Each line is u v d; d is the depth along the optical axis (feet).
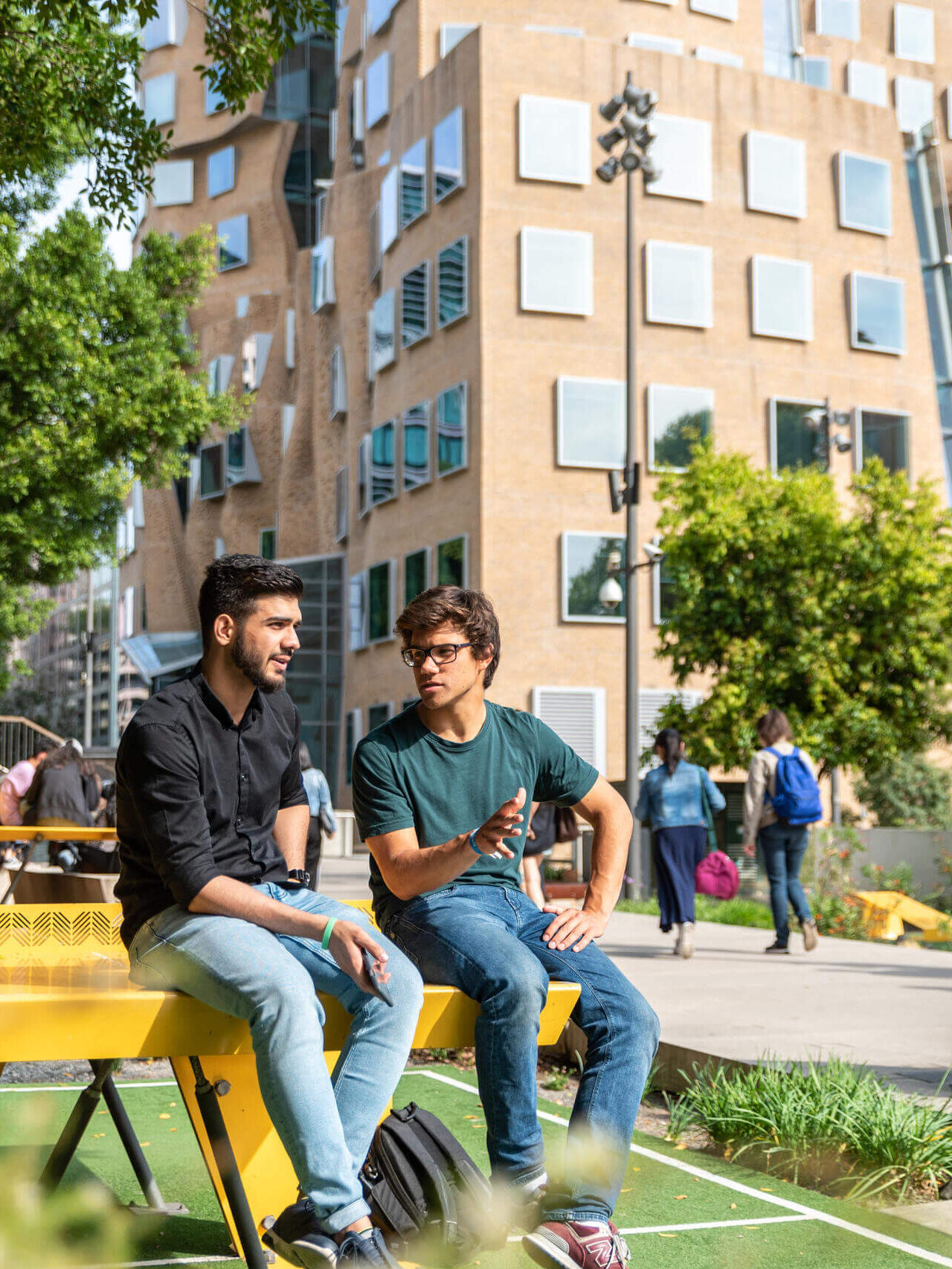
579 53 101.19
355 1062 8.72
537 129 99.14
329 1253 8.04
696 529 67.67
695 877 33.60
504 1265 10.80
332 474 139.23
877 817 77.00
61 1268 6.32
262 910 8.84
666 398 100.42
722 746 66.23
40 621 88.69
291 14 30.76
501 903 10.31
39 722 230.48
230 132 160.97
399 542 110.11
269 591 9.53
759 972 29.78
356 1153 8.50
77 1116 10.69
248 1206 9.36
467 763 10.48
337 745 132.77
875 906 41.32
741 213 104.94
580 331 99.14
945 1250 11.51
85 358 57.36
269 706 10.11
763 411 104.12
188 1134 15.79
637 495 60.90
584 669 96.43
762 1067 16.46
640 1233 12.01
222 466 156.56
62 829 15.97
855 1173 13.69
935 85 150.92
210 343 160.66
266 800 9.93
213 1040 8.86
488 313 97.50
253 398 64.80
